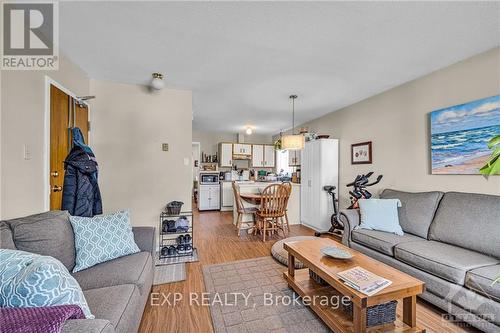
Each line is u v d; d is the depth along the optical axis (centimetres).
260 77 293
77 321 74
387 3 161
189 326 163
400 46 218
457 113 244
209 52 231
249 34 199
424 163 280
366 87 324
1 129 153
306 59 245
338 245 212
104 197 303
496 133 213
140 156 317
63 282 81
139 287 143
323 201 416
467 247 196
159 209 324
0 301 77
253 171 727
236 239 365
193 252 304
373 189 352
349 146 409
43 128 199
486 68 223
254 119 542
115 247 171
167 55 237
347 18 178
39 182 193
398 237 233
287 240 332
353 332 141
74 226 163
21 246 125
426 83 279
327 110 450
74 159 203
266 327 162
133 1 159
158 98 326
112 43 214
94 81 300
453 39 206
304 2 160
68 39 207
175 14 173
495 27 187
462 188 240
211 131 732
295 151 562
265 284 221
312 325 164
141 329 159
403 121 307
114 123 308
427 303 189
